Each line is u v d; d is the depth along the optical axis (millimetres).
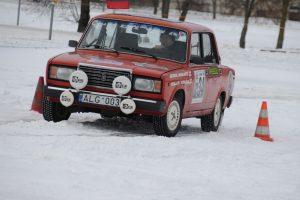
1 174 9219
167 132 14109
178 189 9547
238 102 24406
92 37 15156
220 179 10617
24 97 18531
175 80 14047
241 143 14977
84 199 8391
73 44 15133
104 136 13289
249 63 47188
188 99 14867
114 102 13586
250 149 14156
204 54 16078
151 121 14312
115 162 10828
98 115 16750
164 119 13930
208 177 10633
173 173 10594
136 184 9523
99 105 13656
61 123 14000
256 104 24359
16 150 10820
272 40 76125
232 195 9602
